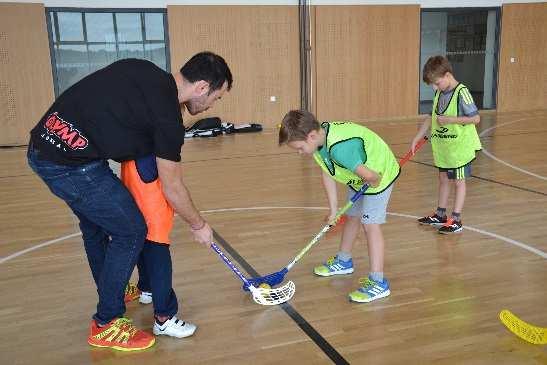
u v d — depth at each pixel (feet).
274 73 31.30
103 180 6.17
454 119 10.68
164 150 5.87
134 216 6.38
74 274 9.43
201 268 9.53
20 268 9.77
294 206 13.79
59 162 5.96
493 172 17.08
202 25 29.76
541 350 6.46
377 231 8.04
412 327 7.16
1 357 6.66
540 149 20.98
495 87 35.22
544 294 8.07
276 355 6.57
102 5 27.91
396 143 24.14
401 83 33.47
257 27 30.58
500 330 7.00
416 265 9.39
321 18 31.32
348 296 8.21
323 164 8.10
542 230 11.10
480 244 10.37
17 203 14.96
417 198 14.21
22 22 26.73
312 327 7.26
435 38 34.35
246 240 11.09
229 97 30.73
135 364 6.46
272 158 21.24
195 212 6.55
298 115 7.39
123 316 7.41
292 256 10.07
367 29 32.19
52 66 27.66
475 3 33.73
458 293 8.20
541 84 35.83
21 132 27.63
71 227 12.41
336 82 32.30
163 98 5.87
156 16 28.99
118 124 5.89
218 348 6.77
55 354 6.73
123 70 6.02
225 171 18.84
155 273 6.85
